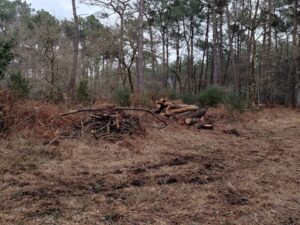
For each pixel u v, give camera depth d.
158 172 4.96
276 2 23.33
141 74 15.32
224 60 34.50
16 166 4.91
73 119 7.63
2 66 9.41
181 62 35.94
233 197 3.97
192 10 28.42
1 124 6.57
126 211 3.49
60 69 15.38
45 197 3.81
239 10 23.89
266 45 26.48
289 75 24.62
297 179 4.77
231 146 7.34
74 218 3.30
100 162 5.43
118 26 19.17
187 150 6.71
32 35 17.52
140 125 7.95
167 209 3.58
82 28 23.61
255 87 23.16
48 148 5.88
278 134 9.48
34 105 7.76
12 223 3.15
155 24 27.64
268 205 3.74
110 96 13.14
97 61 18.92
